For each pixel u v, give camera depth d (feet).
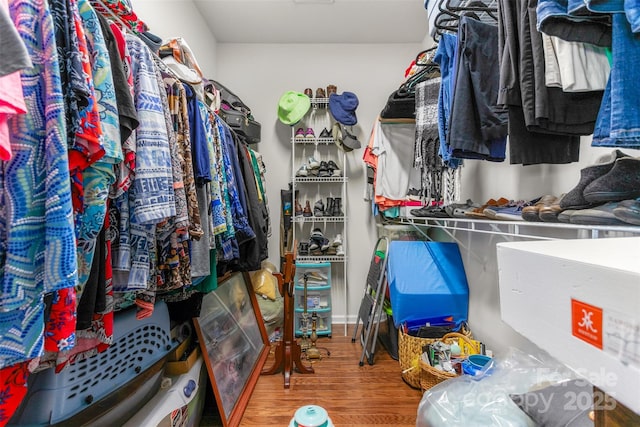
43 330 1.70
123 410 3.12
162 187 2.70
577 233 3.61
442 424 2.98
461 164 5.26
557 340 1.03
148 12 5.69
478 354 5.02
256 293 7.84
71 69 1.92
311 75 9.32
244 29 8.68
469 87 3.83
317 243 8.40
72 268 1.72
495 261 5.49
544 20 2.20
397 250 6.82
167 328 4.07
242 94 9.30
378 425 4.61
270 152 9.30
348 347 7.48
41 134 1.69
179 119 3.47
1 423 1.71
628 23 1.85
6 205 1.59
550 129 2.83
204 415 4.98
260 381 5.88
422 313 6.24
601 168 2.72
